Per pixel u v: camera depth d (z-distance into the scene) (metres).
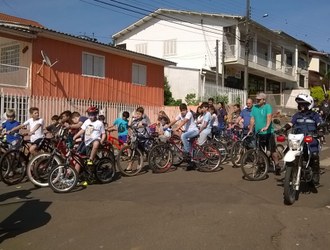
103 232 5.64
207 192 7.81
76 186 8.69
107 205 7.05
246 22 29.64
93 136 8.85
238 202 7.02
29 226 6.01
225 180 9.03
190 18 34.12
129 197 7.60
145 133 10.45
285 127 7.87
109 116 19.80
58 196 7.84
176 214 6.36
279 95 38.03
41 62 17.55
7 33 16.19
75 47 19.00
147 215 6.37
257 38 37.53
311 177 7.50
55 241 5.36
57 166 8.28
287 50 43.38
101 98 20.41
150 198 7.46
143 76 23.02
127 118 12.38
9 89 16.42
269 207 6.68
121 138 12.11
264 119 9.19
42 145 9.73
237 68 35.31
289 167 6.88
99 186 8.72
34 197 7.81
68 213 6.63
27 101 15.98
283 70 41.81
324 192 7.73
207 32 33.47
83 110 18.19
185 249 4.94
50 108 16.67
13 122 10.77
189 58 34.25
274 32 37.53
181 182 8.91
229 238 5.27
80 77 19.28
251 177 9.01
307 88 48.59
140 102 22.77
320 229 5.61
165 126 11.13
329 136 17.88
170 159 10.45
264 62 37.75
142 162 10.12
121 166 9.77
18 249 5.11
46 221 6.23
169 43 35.19
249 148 9.91
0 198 7.80
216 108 13.13
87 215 6.49
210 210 6.52
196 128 10.45
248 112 11.31
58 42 18.22
